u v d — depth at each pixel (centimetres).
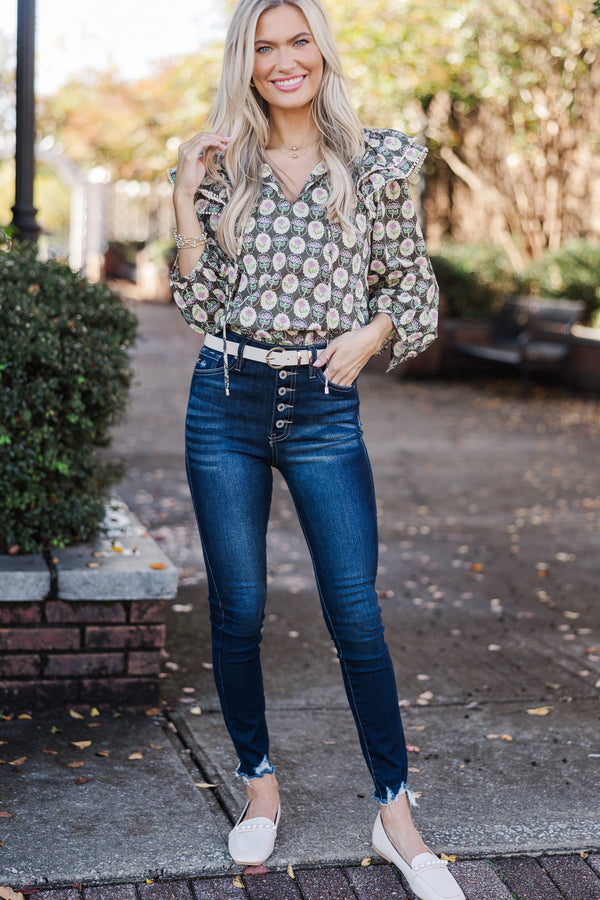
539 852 268
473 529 623
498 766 317
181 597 476
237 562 255
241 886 250
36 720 338
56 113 2256
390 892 250
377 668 254
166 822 277
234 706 266
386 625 451
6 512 357
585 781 308
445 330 1328
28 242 412
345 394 250
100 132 2169
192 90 1420
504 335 1283
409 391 1216
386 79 1177
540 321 1227
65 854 258
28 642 340
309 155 251
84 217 2973
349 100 247
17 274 376
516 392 1223
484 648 425
